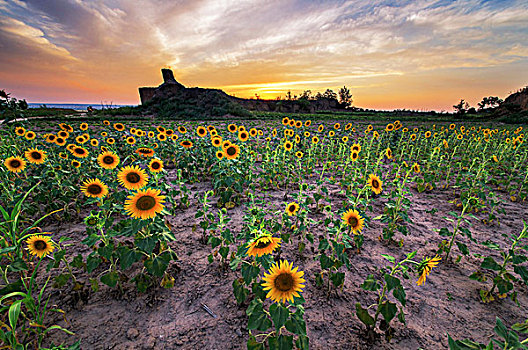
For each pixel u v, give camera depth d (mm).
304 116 48250
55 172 5117
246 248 2584
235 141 9297
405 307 2926
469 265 3738
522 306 2955
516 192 7066
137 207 2561
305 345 1975
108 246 2691
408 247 4188
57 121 27516
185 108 45625
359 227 2746
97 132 13789
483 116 59812
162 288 3127
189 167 7312
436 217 5371
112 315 2715
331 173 8688
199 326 2633
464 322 2729
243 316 2771
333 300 3006
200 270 3479
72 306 2785
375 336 2516
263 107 81625
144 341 2449
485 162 6523
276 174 7312
